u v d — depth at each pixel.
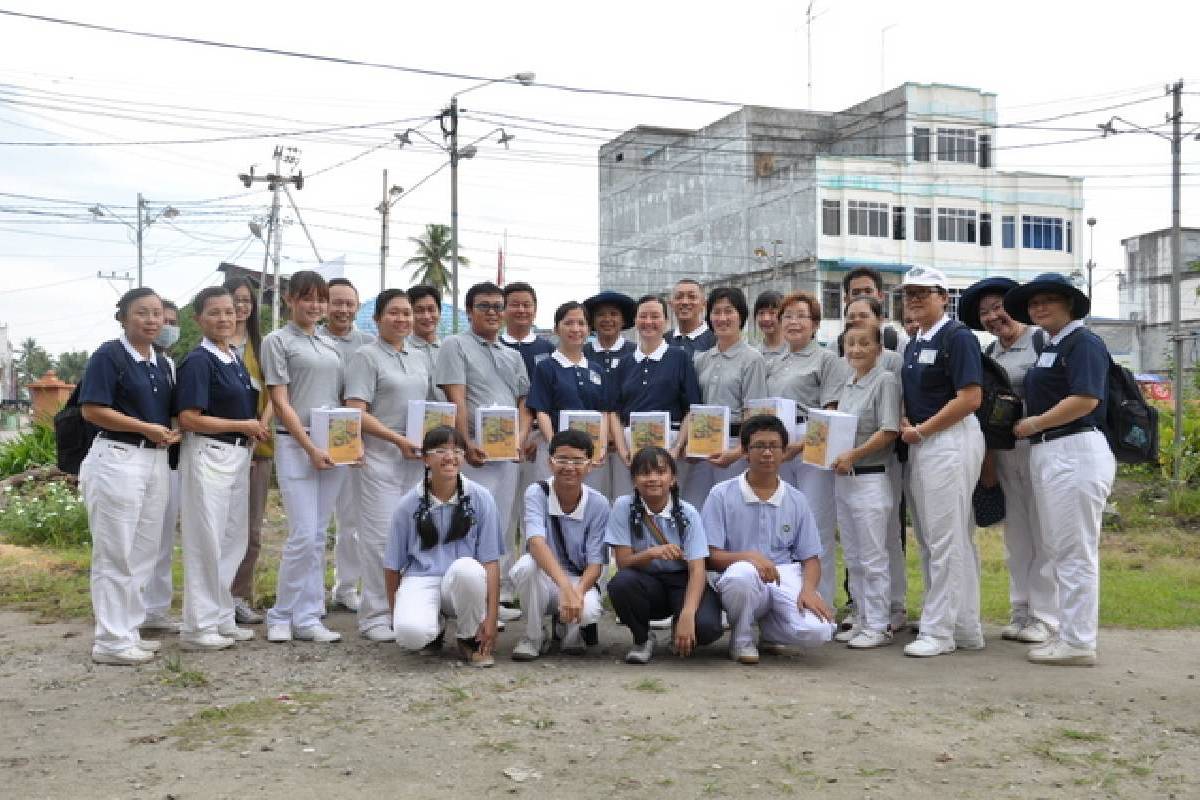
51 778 4.09
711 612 5.97
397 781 4.03
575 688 5.33
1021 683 5.54
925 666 5.93
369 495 6.70
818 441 6.49
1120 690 5.41
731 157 41.59
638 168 47.56
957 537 6.23
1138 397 6.05
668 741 4.47
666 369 7.36
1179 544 11.56
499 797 3.87
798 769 4.15
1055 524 5.98
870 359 6.59
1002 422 6.29
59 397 20.05
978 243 38.41
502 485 7.09
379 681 5.50
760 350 7.67
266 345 6.66
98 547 5.91
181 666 5.88
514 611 7.26
